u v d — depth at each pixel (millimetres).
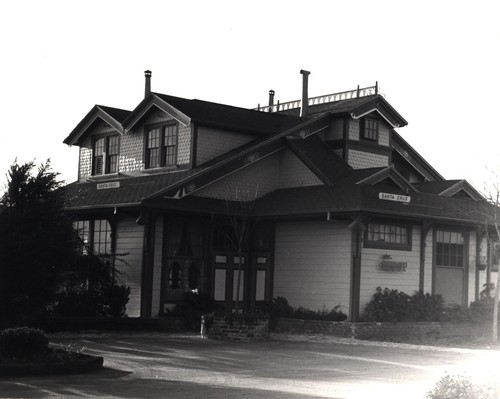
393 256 27906
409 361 19344
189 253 28188
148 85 33875
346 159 31328
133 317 26312
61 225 18406
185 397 12797
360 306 26656
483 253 31656
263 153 29750
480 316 29438
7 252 17578
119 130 32406
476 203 32156
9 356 15586
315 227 27828
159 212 26906
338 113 31469
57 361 15742
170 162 30641
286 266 28594
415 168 35875
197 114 29891
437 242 29922
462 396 11055
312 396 13078
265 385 14547
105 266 25688
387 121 32875
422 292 28594
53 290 18469
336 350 21766
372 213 25859
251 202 29312
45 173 18516
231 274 29328
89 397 12539
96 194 29469
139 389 13633
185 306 27172
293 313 27609
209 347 21688
